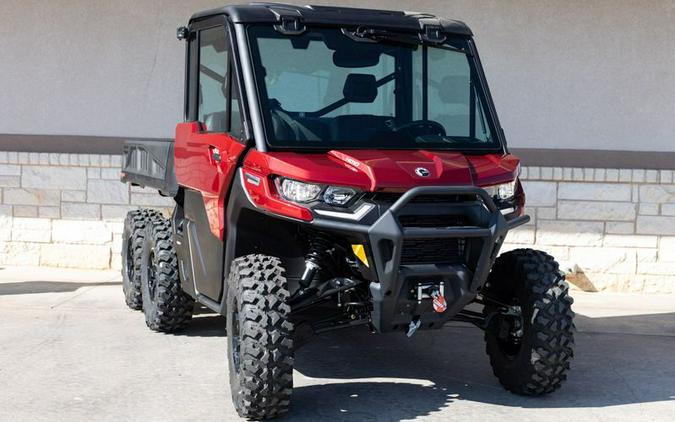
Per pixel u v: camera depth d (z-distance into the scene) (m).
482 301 5.76
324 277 5.46
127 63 9.86
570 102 9.36
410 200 4.92
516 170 5.45
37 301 8.19
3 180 9.77
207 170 5.74
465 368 6.27
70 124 9.97
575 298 8.78
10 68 9.98
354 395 5.62
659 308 8.36
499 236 5.11
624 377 6.11
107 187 9.65
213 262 5.80
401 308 5.05
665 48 9.22
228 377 5.98
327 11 5.75
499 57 9.39
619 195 8.98
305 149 5.24
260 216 5.41
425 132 5.57
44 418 5.16
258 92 5.33
